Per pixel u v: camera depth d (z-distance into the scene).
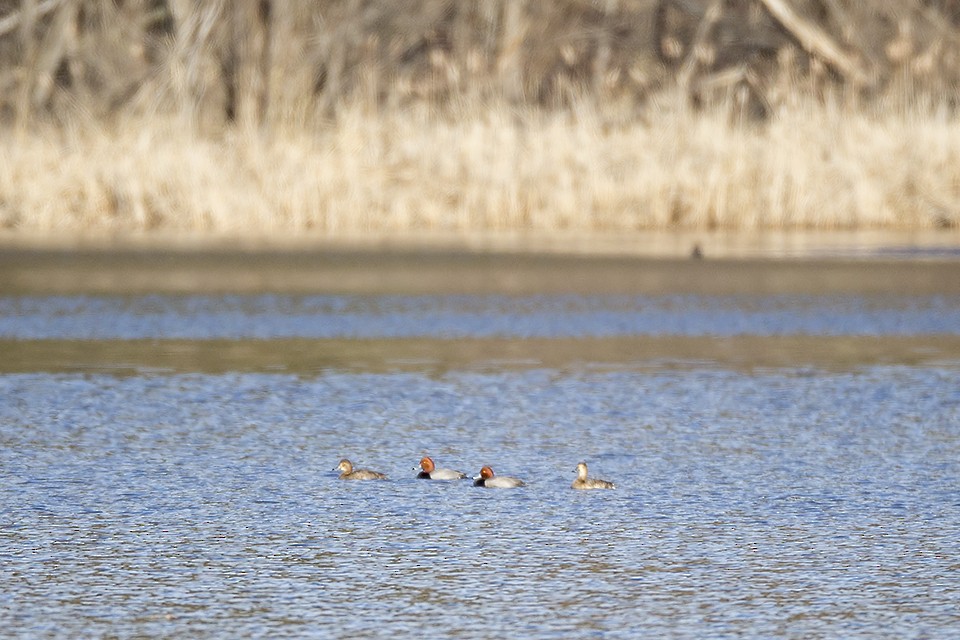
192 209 80.62
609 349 46.97
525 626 20.94
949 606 21.84
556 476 30.06
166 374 42.09
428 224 80.88
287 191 80.81
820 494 28.53
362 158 82.38
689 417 36.34
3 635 20.53
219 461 31.36
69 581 22.95
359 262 69.19
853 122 85.50
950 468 30.80
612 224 81.31
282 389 39.97
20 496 28.23
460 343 48.12
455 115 87.81
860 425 35.38
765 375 42.38
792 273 66.00
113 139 85.75
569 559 24.09
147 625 20.97
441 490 28.86
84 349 46.41
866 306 56.75
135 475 30.03
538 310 55.50
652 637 20.50
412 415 36.56
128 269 66.88
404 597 22.20
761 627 20.91
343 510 27.23
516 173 81.44
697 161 82.81
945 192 82.50
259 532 25.70
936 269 67.19
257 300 57.75
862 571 23.48
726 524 26.27
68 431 34.31
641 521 26.50
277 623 21.08
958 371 42.94
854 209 81.88
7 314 53.78
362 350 46.47
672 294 60.06
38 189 81.00
